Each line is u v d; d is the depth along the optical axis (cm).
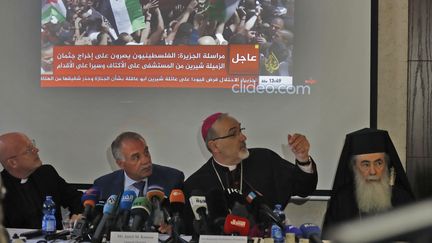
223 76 342
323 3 337
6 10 358
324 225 290
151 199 223
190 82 344
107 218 207
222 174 338
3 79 357
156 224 216
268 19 339
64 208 348
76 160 350
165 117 346
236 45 341
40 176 346
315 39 337
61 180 349
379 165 283
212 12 342
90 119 351
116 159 346
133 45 347
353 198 287
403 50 334
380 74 337
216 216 213
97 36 349
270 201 334
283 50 338
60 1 352
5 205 335
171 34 345
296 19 338
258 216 229
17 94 356
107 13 348
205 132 341
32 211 339
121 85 348
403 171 286
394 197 283
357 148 285
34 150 350
